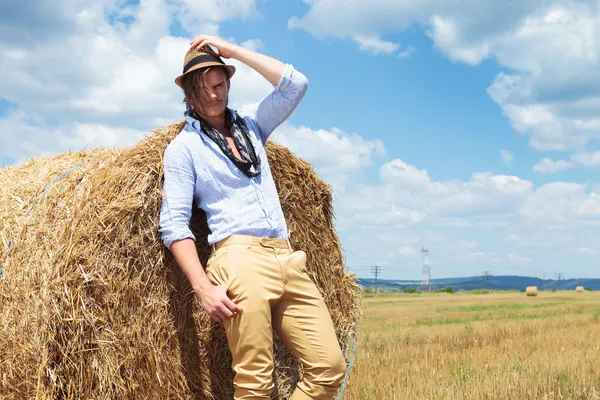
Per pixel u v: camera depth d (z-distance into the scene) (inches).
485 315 776.9
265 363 138.0
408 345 408.8
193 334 168.1
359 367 299.0
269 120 158.9
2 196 159.8
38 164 175.9
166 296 157.5
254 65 153.0
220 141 143.1
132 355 147.1
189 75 142.9
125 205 145.9
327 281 197.2
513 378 251.8
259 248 139.1
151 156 153.5
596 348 336.2
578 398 228.5
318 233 195.5
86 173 160.4
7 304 143.2
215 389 173.3
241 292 135.7
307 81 156.8
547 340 408.2
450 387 240.4
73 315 136.9
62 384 136.7
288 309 141.9
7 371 140.3
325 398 143.0
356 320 205.8
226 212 141.3
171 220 139.2
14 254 147.6
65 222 143.9
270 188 148.2
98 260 141.6
